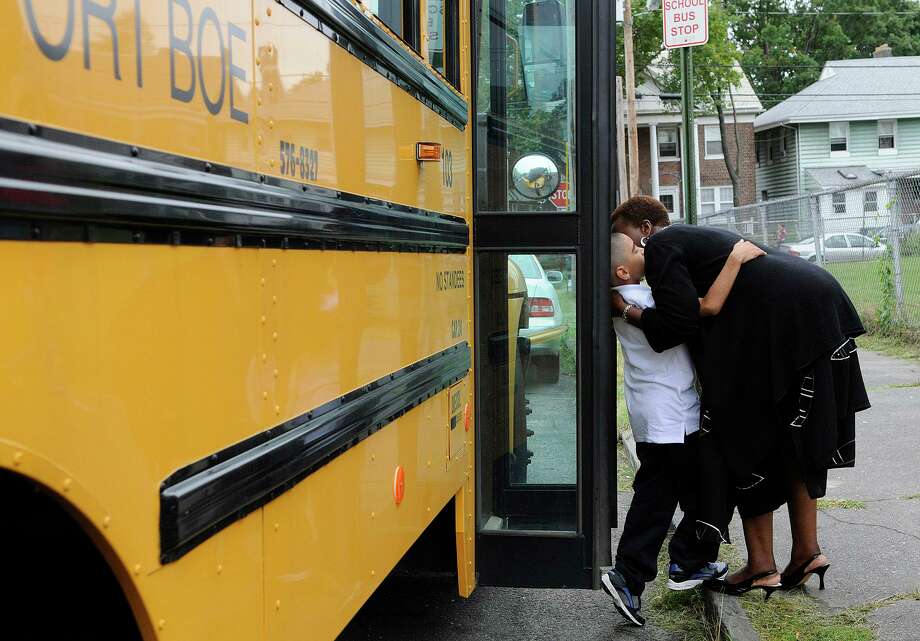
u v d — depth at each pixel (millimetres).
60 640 1567
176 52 1590
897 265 12258
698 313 3973
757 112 50125
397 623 4312
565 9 4043
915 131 48500
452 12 3865
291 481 2051
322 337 2264
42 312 1231
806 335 3926
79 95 1322
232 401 1773
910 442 7102
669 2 7441
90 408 1328
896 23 62969
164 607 1528
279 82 2031
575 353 4098
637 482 4238
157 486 1503
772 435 4020
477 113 4082
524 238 4074
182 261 1591
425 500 3303
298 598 2125
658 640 4090
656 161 47469
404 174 3035
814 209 14391
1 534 1473
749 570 4281
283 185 2047
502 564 4137
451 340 3732
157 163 1520
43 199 1214
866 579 4484
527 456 4168
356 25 2523
